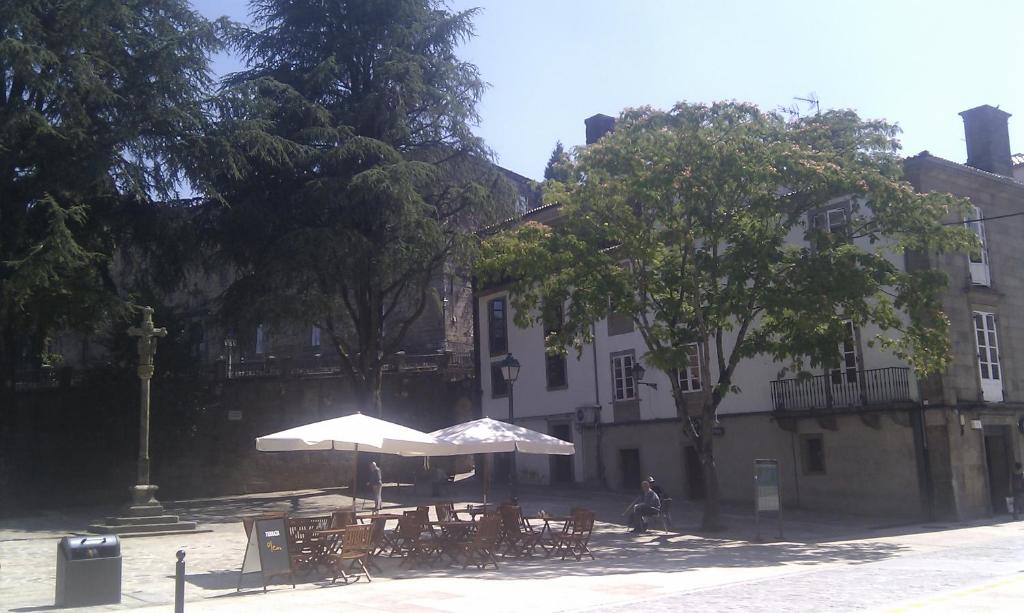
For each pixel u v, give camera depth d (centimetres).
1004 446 2684
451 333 4622
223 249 2905
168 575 1455
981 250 2766
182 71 2653
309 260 2658
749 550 1812
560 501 2939
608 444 3356
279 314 2606
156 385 3262
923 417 2480
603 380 3406
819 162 1988
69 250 2244
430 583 1312
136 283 2856
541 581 1320
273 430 3522
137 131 2481
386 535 1545
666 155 2027
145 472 2170
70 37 2416
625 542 2000
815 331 1994
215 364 3484
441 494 3169
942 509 2427
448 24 3195
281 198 2900
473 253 2923
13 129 2261
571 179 2217
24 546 1947
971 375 2595
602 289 2095
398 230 2872
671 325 2186
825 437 2689
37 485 3156
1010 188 2883
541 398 3653
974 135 3119
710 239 2100
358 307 3222
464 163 3206
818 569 1447
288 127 2966
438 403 3888
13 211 2423
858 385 2595
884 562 1540
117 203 2645
